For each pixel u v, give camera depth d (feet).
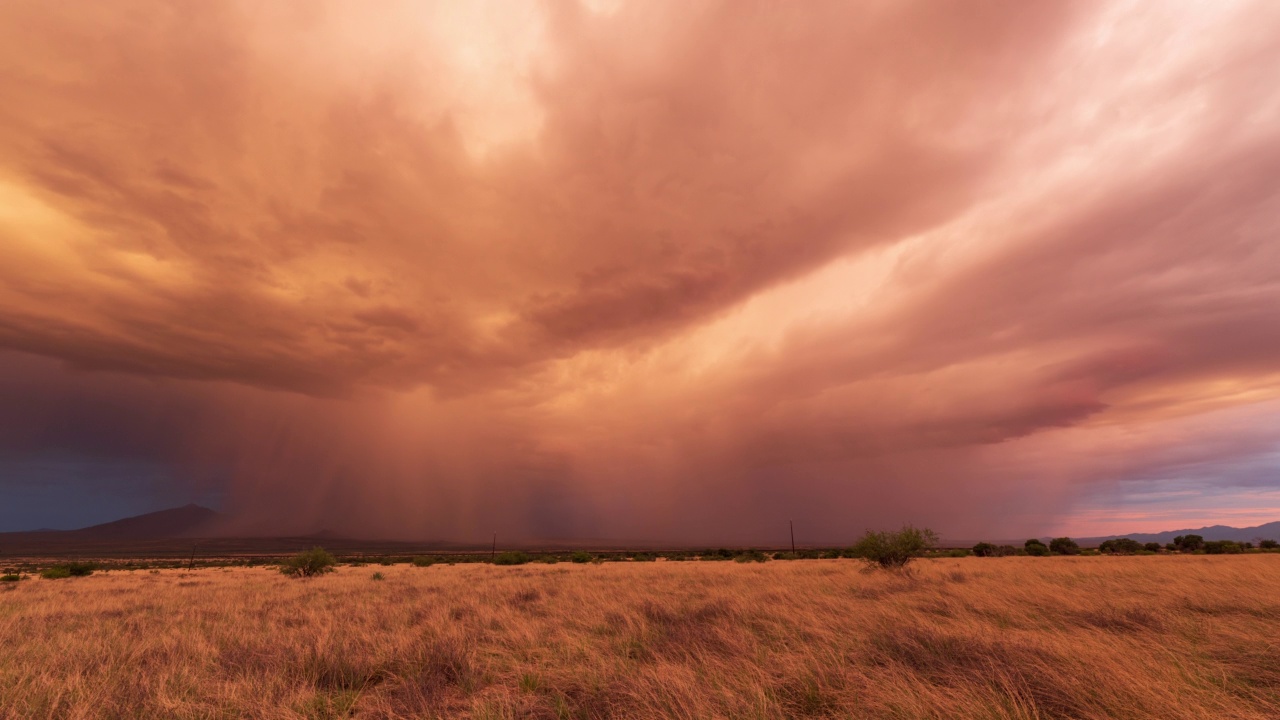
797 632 32.81
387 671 26.68
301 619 42.83
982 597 44.42
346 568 150.71
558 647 31.27
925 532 82.69
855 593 54.03
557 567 134.72
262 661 27.27
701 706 19.19
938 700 18.83
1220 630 29.76
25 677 23.38
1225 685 21.06
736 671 24.06
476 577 94.17
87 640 33.47
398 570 133.39
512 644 32.17
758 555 247.09
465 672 26.09
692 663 25.58
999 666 22.12
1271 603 39.09
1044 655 23.72
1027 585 53.88
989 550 194.29
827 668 23.59
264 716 19.76
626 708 20.13
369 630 35.63
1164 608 37.76
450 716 20.47
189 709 20.42
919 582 61.77
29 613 49.16
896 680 21.02
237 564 234.38
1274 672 22.52
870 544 83.35
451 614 43.24
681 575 85.35
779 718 18.43
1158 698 18.57
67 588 81.05
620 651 29.55
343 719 20.11
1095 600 41.63
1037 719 17.34
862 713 19.06
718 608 42.52
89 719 19.48
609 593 56.08
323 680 25.30
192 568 185.98
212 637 34.73
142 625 39.24
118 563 249.96
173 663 26.23
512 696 22.43
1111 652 23.86
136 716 19.93
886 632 30.50
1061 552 217.56
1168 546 230.48
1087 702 18.98
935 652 25.84
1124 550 214.69
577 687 23.54
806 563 133.69
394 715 20.35
